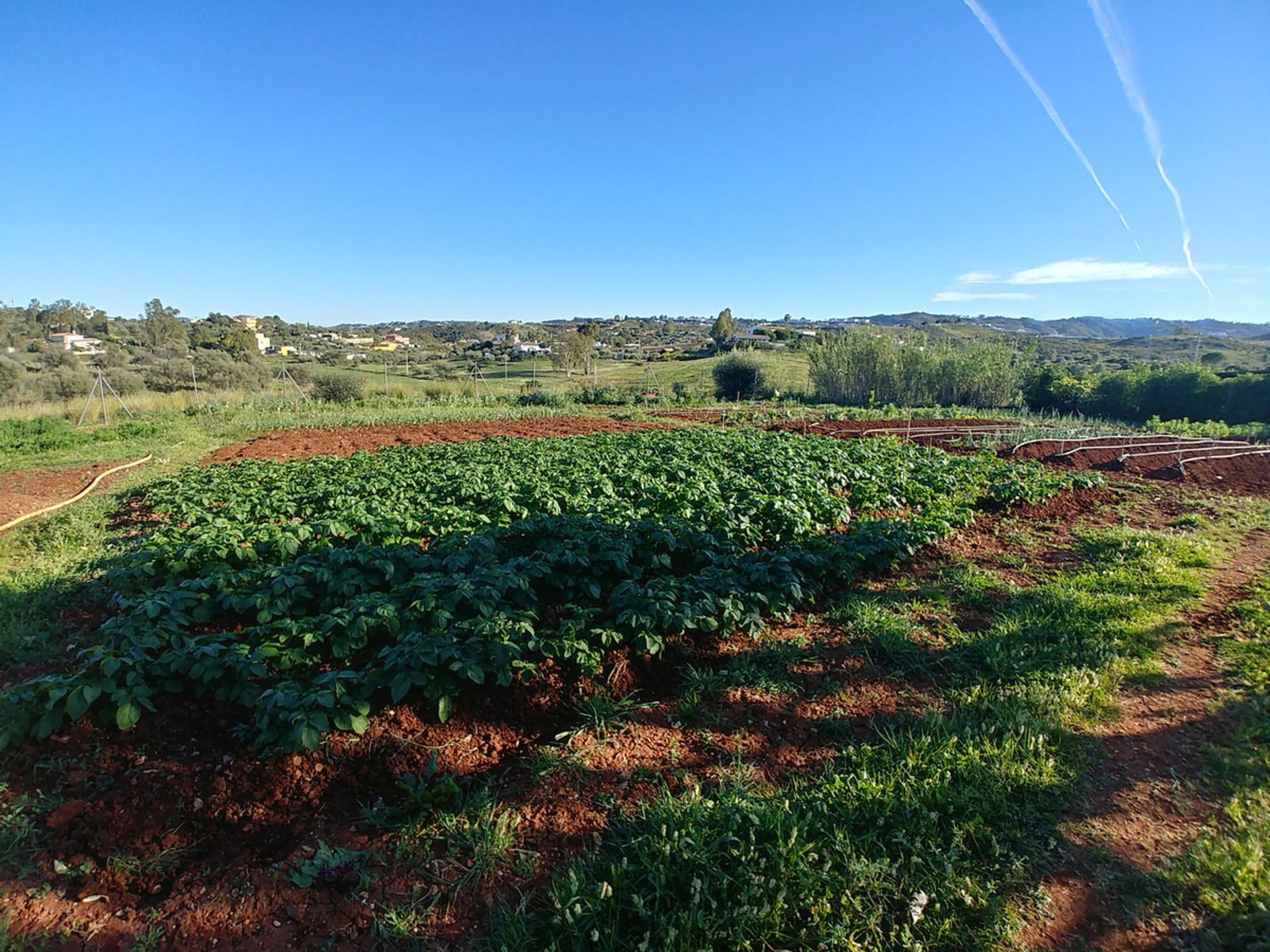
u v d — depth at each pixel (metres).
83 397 32.00
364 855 3.50
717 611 5.86
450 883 3.36
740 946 2.97
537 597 5.96
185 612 6.15
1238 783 4.02
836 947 3.02
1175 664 5.50
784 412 27.72
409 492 11.05
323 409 30.41
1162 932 3.10
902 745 4.35
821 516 9.23
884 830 3.64
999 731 4.52
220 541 7.68
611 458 14.14
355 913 3.20
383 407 31.25
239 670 4.70
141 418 26.16
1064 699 4.88
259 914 3.19
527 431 22.78
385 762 4.25
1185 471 13.73
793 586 6.21
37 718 4.38
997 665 5.37
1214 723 4.67
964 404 30.56
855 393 34.47
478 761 4.38
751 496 9.52
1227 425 21.70
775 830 3.48
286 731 4.16
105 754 4.29
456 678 4.60
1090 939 3.07
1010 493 10.73
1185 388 24.06
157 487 12.48
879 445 16.31
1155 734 4.57
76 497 12.73
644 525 7.31
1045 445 16.78
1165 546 8.32
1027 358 30.50
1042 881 3.36
